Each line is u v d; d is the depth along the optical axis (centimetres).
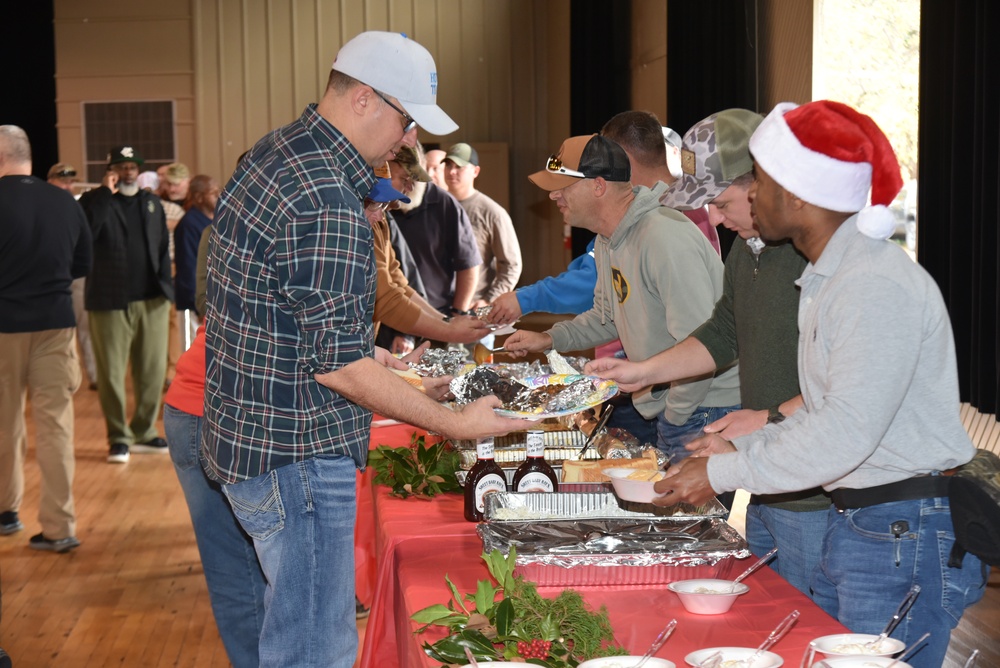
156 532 480
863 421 154
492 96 1057
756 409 213
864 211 158
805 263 203
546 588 179
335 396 188
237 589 276
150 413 647
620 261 272
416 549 202
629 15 813
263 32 1055
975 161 391
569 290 342
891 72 466
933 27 412
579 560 177
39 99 1082
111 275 605
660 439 281
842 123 160
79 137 1072
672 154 301
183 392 269
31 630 360
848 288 159
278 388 184
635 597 176
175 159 1068
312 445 187
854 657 136
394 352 432
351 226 178
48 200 436
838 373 157
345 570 195
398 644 207
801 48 501
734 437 196
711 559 179
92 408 793
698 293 252
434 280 544
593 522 187
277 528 189
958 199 404
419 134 1041
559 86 999
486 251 608
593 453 250
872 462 168
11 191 430
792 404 195
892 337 155
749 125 204
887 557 169
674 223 259
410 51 183
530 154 1061
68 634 357
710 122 206
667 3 676
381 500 241
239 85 1059
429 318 339
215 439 190
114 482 569
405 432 311
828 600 191
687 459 170
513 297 340
